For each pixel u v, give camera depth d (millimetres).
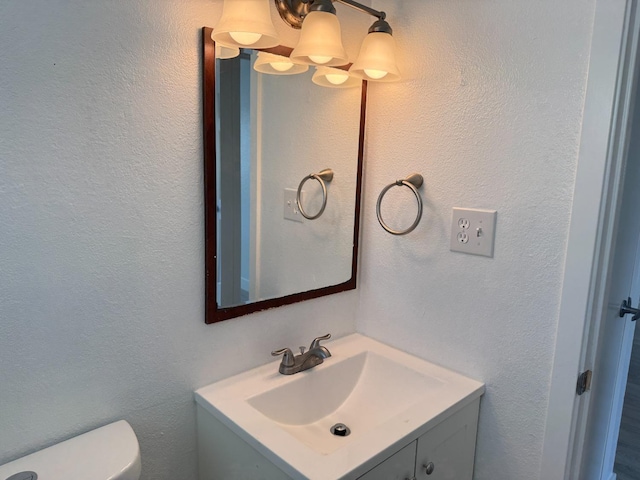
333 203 1363
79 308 920
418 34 1241
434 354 1312
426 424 1021
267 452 916
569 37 975
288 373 1216
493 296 1164
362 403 1315
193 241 1071
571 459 1101
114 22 890
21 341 856
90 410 965
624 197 1107
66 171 867
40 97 821
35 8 798
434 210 1262
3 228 810
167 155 999
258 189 1175
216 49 1036
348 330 1503
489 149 1129
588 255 988
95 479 819
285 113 1200
